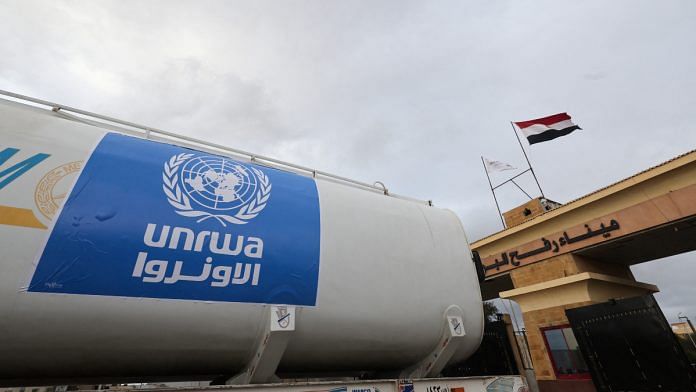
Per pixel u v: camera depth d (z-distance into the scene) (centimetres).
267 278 214
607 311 748
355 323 239
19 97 225
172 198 209
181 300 189
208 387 178
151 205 200
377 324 248
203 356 205
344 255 251
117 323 177
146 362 197
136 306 180
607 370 733
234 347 207
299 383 205
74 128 220
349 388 218
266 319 209
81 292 170
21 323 161
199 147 284
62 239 173
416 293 273
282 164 320
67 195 184
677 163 764
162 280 187
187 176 223
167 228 197
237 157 298
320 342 231
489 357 467
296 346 226
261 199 240
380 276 261
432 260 298
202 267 198
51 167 190
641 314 680
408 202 341
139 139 238
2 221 166
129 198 197
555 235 1048
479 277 347
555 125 1444
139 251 185
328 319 229
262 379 214
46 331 166
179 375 227
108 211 188
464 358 309
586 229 964
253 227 224
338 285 239
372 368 288
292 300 219
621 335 713
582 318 801
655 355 650
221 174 237
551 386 947
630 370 691
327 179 338
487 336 482
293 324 211
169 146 244
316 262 235
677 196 778
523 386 293
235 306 202
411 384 241
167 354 196
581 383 875
